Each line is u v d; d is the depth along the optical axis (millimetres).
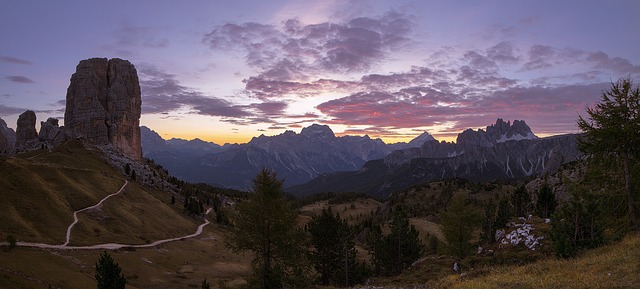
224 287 44594
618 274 20078
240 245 40062
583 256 26656
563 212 29828
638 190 34969
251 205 39312
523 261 35031
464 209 53281
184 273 90625
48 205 103938
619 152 35844
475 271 30109
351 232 64938
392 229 74062
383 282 39500
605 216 34656
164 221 148500
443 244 56844
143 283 75188
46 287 53750
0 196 93562
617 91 35031
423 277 38625
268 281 39656
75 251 83000
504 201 69688
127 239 107188
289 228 40031
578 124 37344
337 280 62656
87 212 117312
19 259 62438
